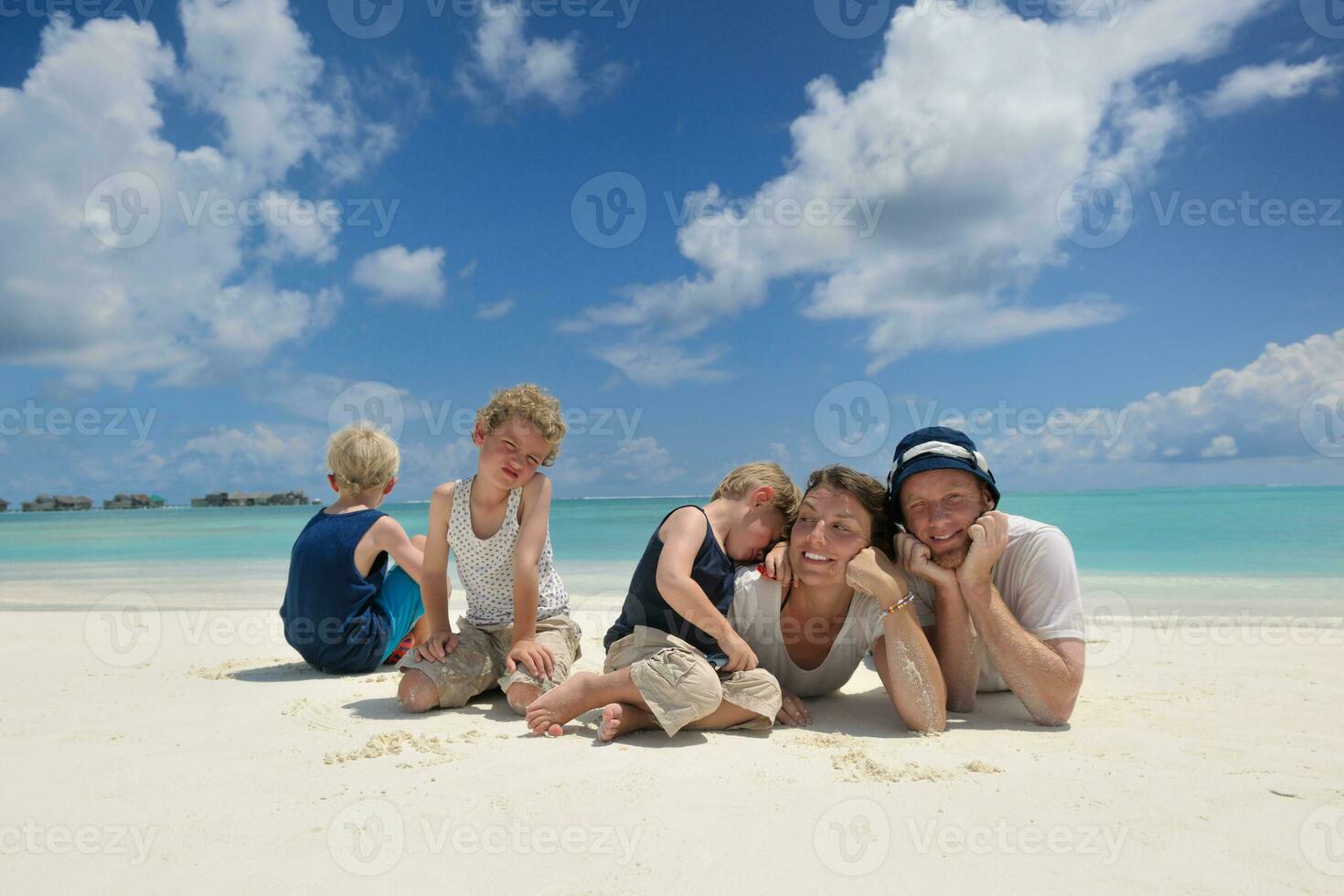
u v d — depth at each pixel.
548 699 2.83
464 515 3.48
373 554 4.04
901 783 2.20
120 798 2.08
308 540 3.98
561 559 10.42
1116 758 2.43
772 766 2.37
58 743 2.61
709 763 2.40
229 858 1.72
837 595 3.07
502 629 3.55
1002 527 2.82
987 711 3.12
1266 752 2.49
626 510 32.50
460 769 2.34
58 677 3.84
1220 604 6.03
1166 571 7.97
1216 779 2.21
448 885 1.59
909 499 2.97
